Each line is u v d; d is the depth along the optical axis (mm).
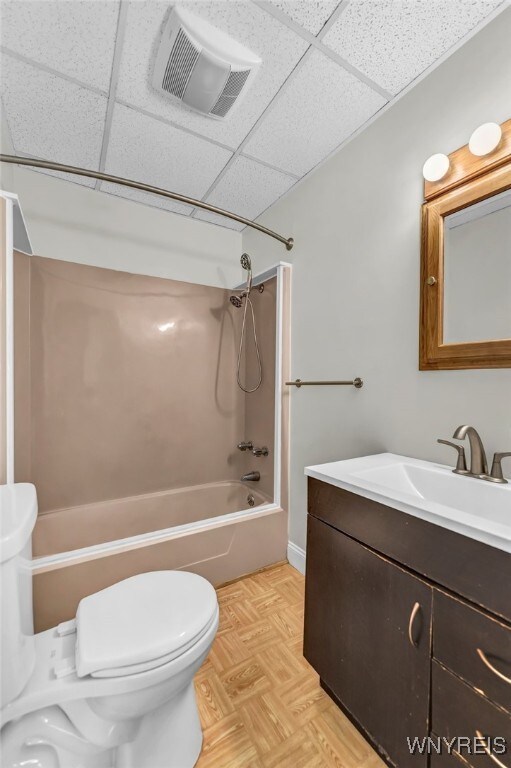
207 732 981
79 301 1992
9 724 744
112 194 2070
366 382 1472
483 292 1055
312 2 976
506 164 985
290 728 995
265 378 2248
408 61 1161
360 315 1502
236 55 1125
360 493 905
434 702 722
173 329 2314
